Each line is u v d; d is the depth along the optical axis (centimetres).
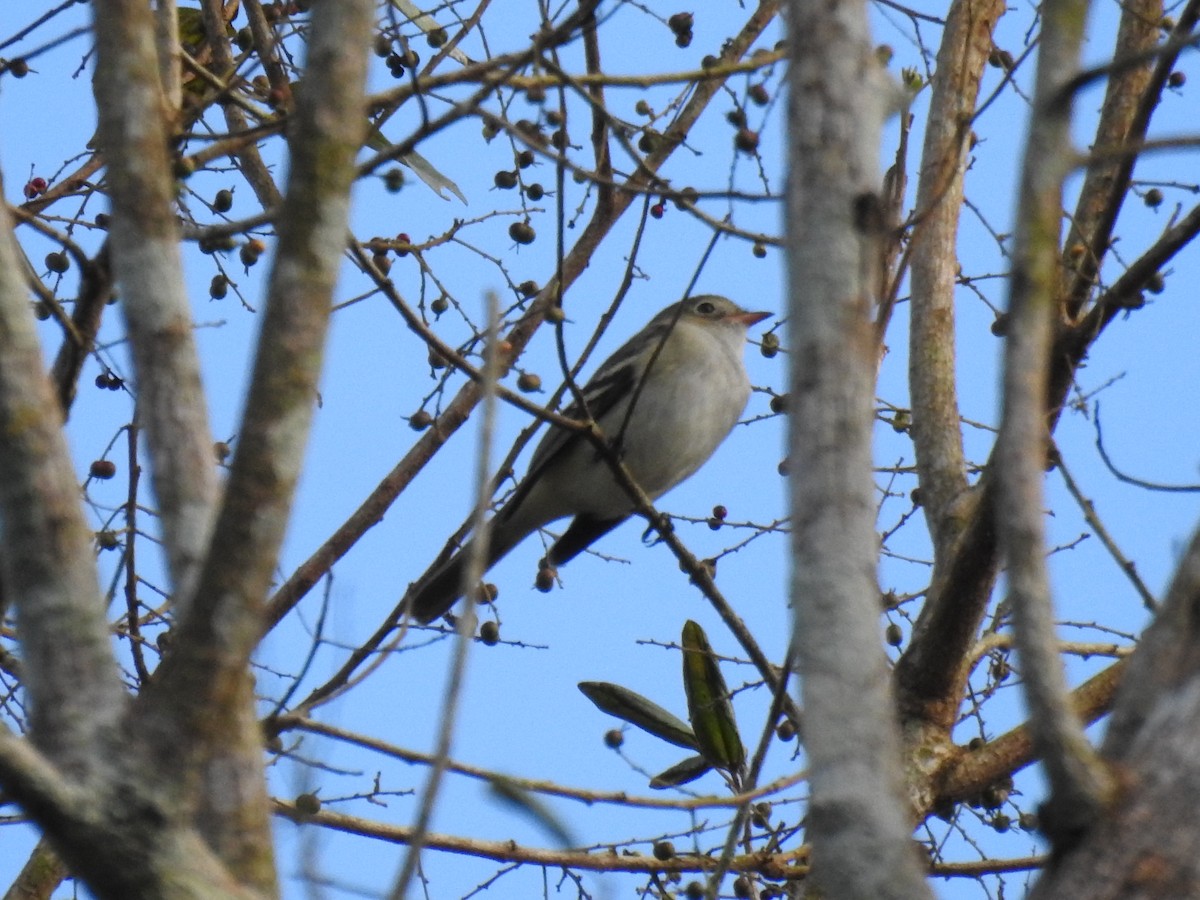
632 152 903
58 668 545
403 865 545
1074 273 1153
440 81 922
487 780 804
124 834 509
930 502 1220
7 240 603
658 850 1116
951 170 945
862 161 609
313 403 577
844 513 563
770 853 1102
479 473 607
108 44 723
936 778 1109
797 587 562
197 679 534
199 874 515
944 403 1262
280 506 557
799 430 578
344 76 628
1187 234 1014
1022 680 547
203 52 1320
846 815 524
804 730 545
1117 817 534
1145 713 559
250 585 546
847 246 595
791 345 591
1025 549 543
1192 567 577
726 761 1158
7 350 581
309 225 603
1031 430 552
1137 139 1064
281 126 945
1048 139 594
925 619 1136
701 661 1188
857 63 622
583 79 952
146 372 659
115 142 705
